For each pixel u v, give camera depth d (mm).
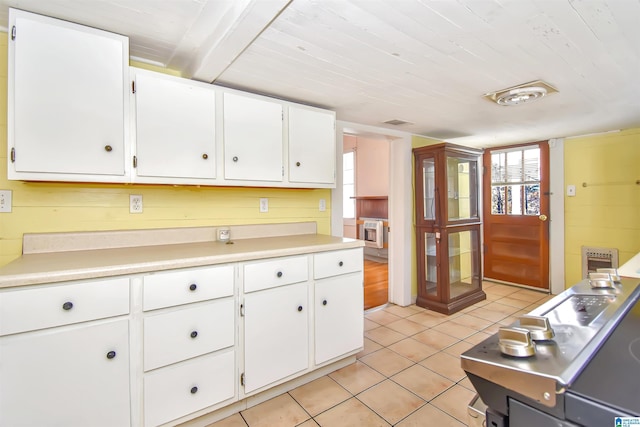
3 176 1612
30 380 1239
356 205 6305
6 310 1197
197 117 1901
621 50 1660
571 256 3812
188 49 1802
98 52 1581
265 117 2188
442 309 3355
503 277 4449
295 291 1965
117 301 1399
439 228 3402
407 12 1345
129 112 1678
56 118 1494
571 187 3797
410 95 2352
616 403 438
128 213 1947
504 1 1269
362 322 2334
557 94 2303
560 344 586
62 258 1558
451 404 1851
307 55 1725
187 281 1573
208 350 1636
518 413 525
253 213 2465
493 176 4516
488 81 2086
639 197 3342
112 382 1390
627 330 664
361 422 1704
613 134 3502
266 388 1849
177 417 1547
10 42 1414
